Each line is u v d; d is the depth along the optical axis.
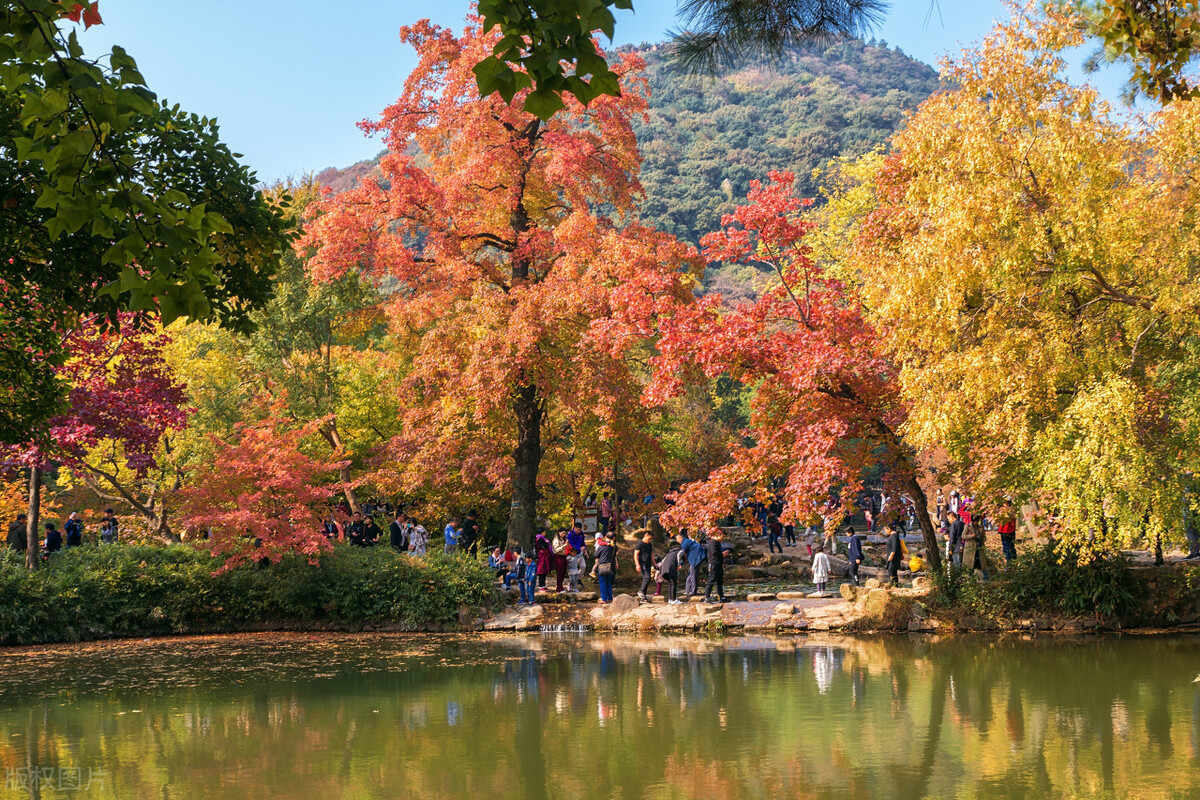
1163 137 14.16
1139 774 9.42
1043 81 14.22
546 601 25.42
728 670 16.08
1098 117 14.23
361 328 32.25
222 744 11.34
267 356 31.20
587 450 29.20
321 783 9.64
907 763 10.09
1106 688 13.86
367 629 22.45
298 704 13.70
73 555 22.58
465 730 11.98
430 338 27.28
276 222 10.02
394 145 29.52
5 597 20.16
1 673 16.61
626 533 36.88
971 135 14.44
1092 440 14.17
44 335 10.36
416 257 30.03
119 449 25.78
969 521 23.22
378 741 11.45
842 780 9.49
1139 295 14.88
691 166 108.69
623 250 24.92
